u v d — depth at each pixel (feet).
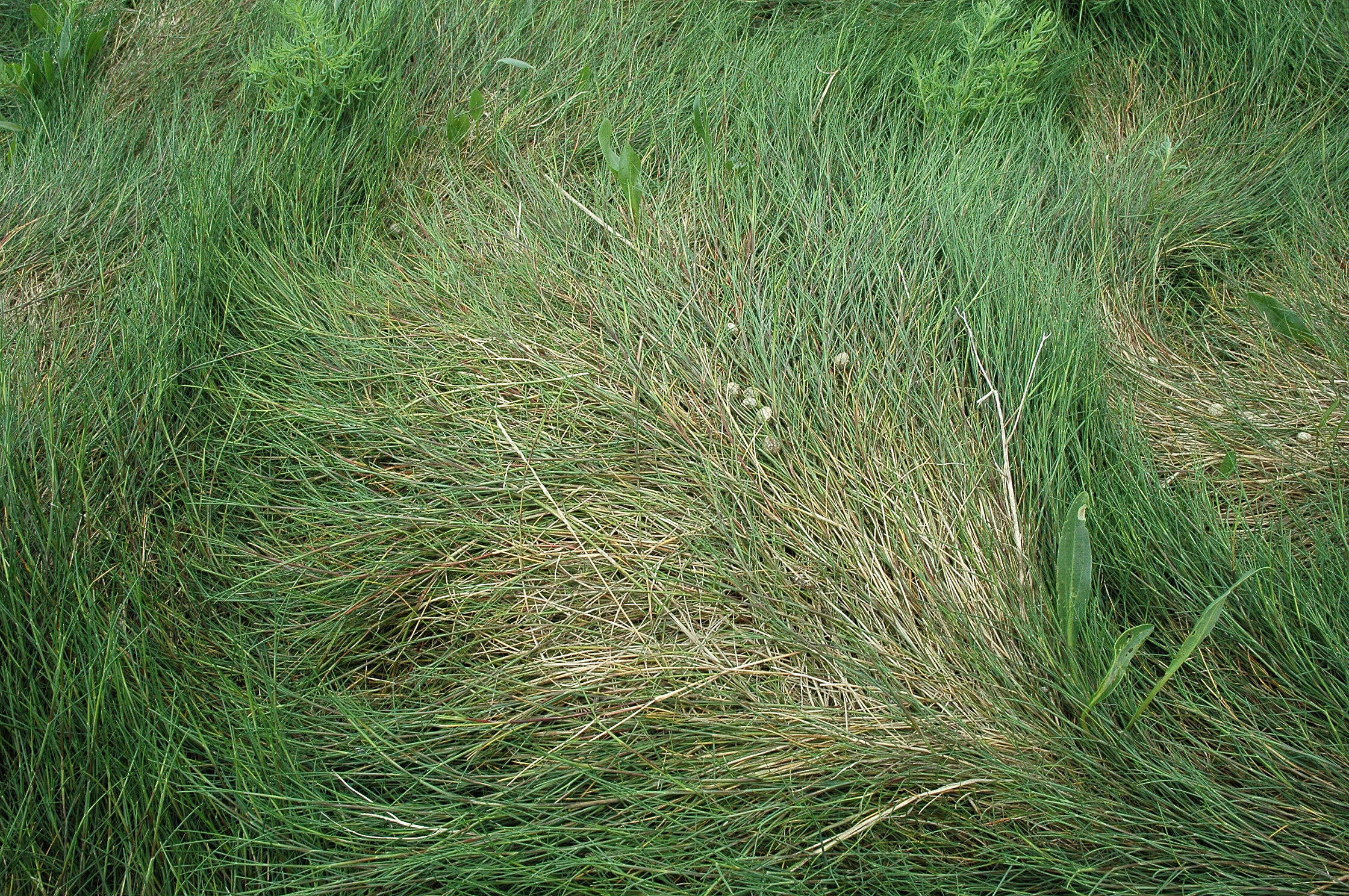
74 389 3.49
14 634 3.02
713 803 2.91
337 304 3.85
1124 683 2.99
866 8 4.99
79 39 4.66
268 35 4.70
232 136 4.32
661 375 3.59
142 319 3.67
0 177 4.18
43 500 3.28
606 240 4.04
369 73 4.42
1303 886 2.72
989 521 3.25
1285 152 4.44
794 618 3.17
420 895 2.86
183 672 3.15
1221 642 3.07
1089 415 3.38
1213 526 3.24
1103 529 3.23
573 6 4.89
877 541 3.25
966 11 4.85
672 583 3.24
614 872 2.84
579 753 3.02
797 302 3.67
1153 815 2.85
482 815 2.92
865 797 2.88
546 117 4.56
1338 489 3.43
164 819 2.92
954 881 2.83
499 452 3.48
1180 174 4.47
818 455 3.38
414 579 3.32
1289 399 3.72
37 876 2.77
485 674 3.17
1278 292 4.07
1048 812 2.86
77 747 2.93
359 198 4.29
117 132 4.37
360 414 3.59
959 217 3.94
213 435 3.60
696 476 3.39
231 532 3.45
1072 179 4.26
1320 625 3.00
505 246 4.01
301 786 2.97
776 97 4.47
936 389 3.50
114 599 3.18
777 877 2.82
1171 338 4.02
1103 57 4.99
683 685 3.11
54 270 3.95
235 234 3.99
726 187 4.11
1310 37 4.63
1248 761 2.91
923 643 3.10
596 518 3.37
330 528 3.43
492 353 3.67
